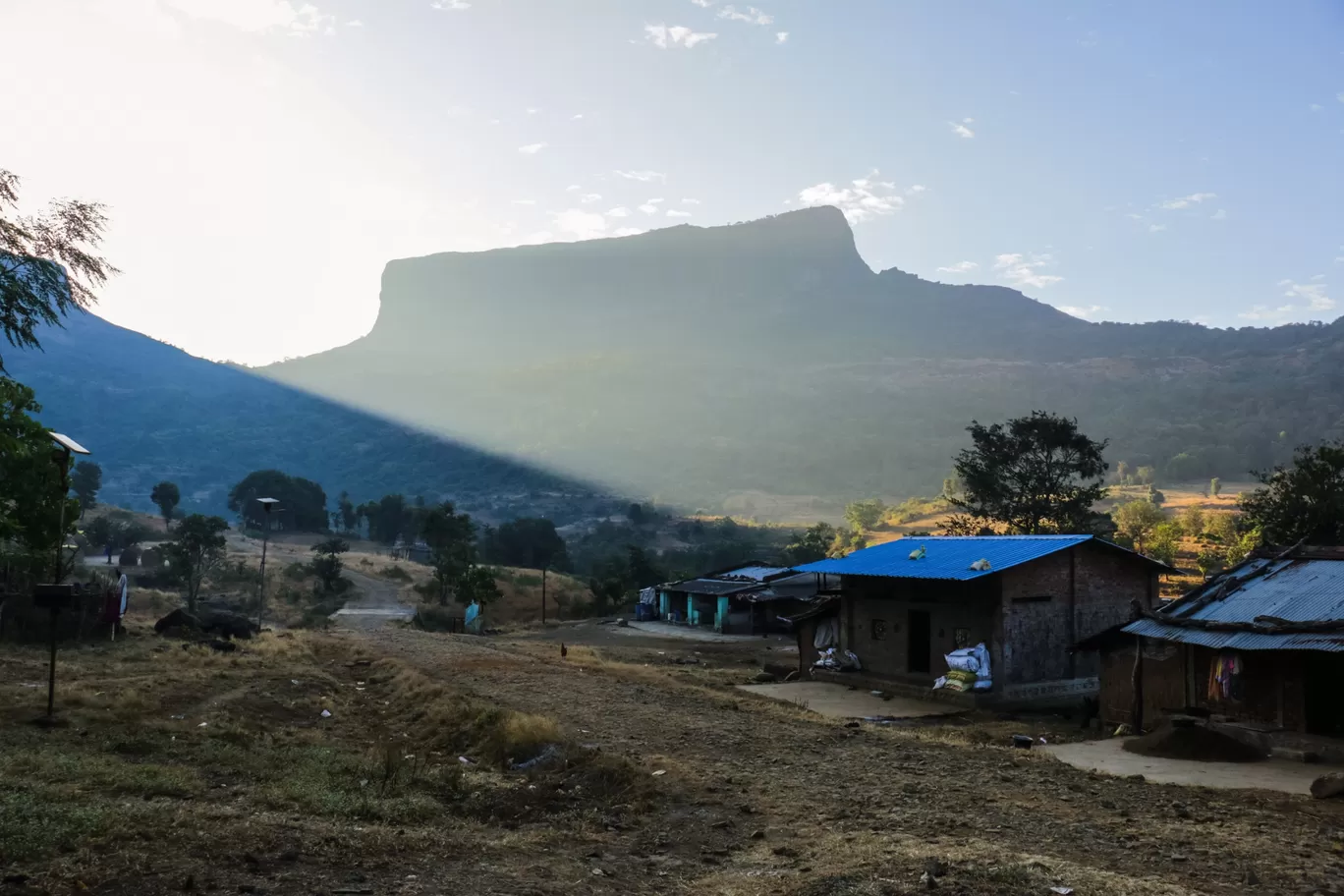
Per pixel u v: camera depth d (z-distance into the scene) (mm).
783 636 57406
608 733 17891
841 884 8336
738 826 11492
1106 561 27875
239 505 163125
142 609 58469
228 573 88562
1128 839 10367
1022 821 11227
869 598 30188
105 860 7883
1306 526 48750
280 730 18688
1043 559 26625
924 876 8305
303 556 113625
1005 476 61625
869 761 15352
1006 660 25484
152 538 116250
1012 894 7863
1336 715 17109
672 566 112438
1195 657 19391
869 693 28203
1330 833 10766
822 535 117312
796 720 20406
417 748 17906
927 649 28266
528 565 122562
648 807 12359
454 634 55281
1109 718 21797
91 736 14969
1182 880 8812
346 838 9359
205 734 16344
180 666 27047
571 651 38906
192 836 8766
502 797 12641
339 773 13852
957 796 12641
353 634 48250
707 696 24328
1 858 7633
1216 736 16734
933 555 29719
